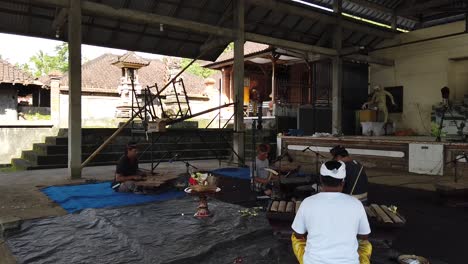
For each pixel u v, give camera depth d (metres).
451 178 8.70
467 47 13.48
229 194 7.00
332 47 13.88
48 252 4.02
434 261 3.75
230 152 13.75
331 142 11.41
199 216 5.32
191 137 13.62
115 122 16.77
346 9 14.95
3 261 3.79
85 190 7.24
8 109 17.53
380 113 14.46
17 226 4.74
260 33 13.09
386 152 10.22
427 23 15.85
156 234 4.55
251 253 4.01
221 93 22.31
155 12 11.00
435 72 14.41
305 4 12.54
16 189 7.39
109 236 4.55
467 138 10.70
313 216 2.48
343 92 14.80
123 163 7.27
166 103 18.81
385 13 15.13
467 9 12.47
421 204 6.34
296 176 7.25
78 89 8.54
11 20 10.05
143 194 6.89
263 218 5.27
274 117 15.41
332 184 2.57
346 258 2.37
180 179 7.69
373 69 16.48
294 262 3.74
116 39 11.80
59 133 12.92
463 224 5.10
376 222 3.95
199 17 11.73
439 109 13.31
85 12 9.01
